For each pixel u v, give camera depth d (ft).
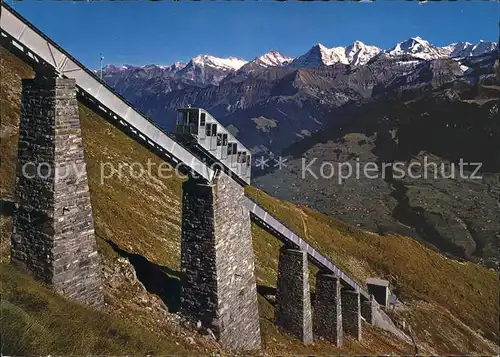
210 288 77.61
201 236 78.28
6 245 71.31
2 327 43.62
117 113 65.98
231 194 84.33
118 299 73.36
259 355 84.23
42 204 59.57
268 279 179.22
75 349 48.39
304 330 106.11
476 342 248.93
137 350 56.44
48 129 58.65
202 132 75.41
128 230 134.00
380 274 315.58
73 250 61.41
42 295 55.26
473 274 352.08
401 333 203.21
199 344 72.43
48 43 56.85
